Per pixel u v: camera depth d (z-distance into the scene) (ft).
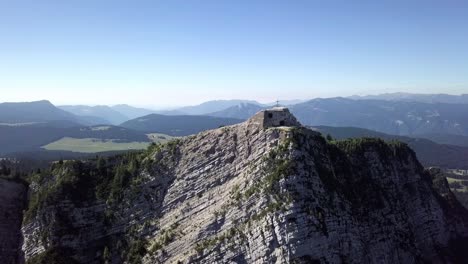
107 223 393.91
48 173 456.04
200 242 328.90
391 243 371.97
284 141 340.18
